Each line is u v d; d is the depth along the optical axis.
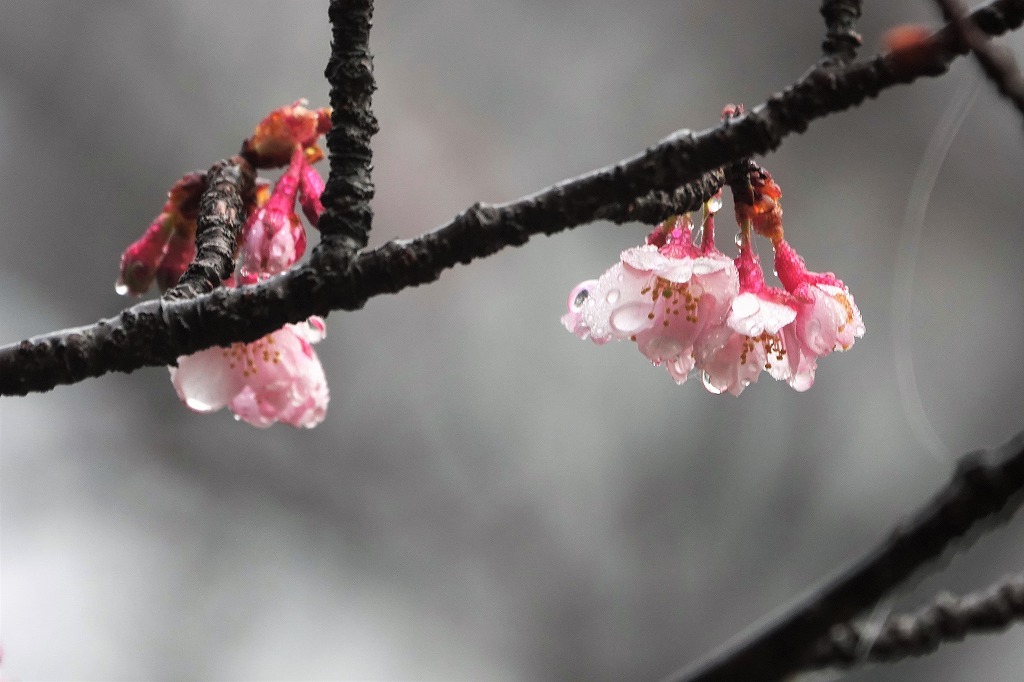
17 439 2.62
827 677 0.88
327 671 2.63
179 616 2.57
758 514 3.11
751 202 0.94
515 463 3.15
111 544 2.59
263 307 0.91
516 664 2.85
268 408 0.96
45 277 2.99
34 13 3.07
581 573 3.02
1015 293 1.42
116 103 3.16
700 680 0.87
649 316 0.93
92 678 2.36
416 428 3.13
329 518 2.92
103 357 0.91
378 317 3.21
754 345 0.94
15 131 3.03
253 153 0.95
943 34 0.90
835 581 0.87
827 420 3.16
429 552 2.97
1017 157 1.01
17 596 2.41
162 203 3.19
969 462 0.87
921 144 3.31
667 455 3.19
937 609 0.89
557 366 3.28
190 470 2.82
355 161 0.92
